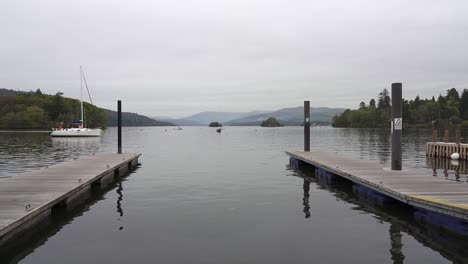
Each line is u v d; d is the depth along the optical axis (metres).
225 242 7.61
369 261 6.66
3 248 7.37
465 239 7.91
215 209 10.42
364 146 39.72
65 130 64.25
